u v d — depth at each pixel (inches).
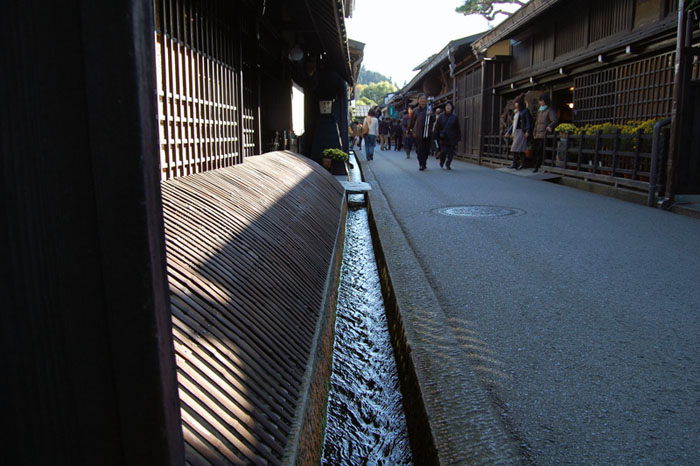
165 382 30.6
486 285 169.9
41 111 27.7
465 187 431.5
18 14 27.1
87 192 28.2
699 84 306.2
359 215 360.2
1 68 27.6
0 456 30.4
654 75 405.7
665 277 178.2
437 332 125.7
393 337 147.1
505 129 673.0
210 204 134.3
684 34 301.6
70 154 28.0
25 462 30.7
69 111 27.7
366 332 160.6
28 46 27.3
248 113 278.7
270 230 147.2
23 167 28.2
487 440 81.9
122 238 28.5
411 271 178.9
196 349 71.4
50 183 28.2
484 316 142.4
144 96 28.4
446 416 88.8
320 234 192.1
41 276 29.0
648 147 347.9
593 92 504.4
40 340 29.5
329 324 138.7
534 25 659.4
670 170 311.7
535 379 106.3
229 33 210.2
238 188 169.0
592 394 100.3
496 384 104.0
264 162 250.7
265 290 110.2
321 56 537.6
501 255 208.2
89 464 30.6
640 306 150.1
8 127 27.9
